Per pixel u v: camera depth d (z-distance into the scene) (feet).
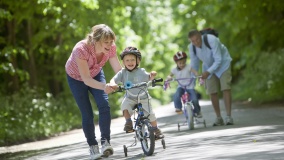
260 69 201.87
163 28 286.87
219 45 102.94
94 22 175.63
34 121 137.49
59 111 158.10
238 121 108.68
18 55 181.06
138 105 69.15
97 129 131.85
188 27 252.62
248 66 218.59
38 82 191.11
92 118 68.18
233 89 240.73
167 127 112.68
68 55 184.14
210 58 103.30
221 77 103.09
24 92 153.28
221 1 187.83
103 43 64.59
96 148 68.54
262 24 188.14
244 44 223.51
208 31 105.50
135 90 68.90
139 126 68.85
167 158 61.72
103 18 178.91
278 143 64.95
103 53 66.28
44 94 169.89
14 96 146.10
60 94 184.65
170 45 305.94
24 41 171.42
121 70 69.15
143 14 244.63
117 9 188.34
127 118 69.46
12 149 108.17
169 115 151.53
